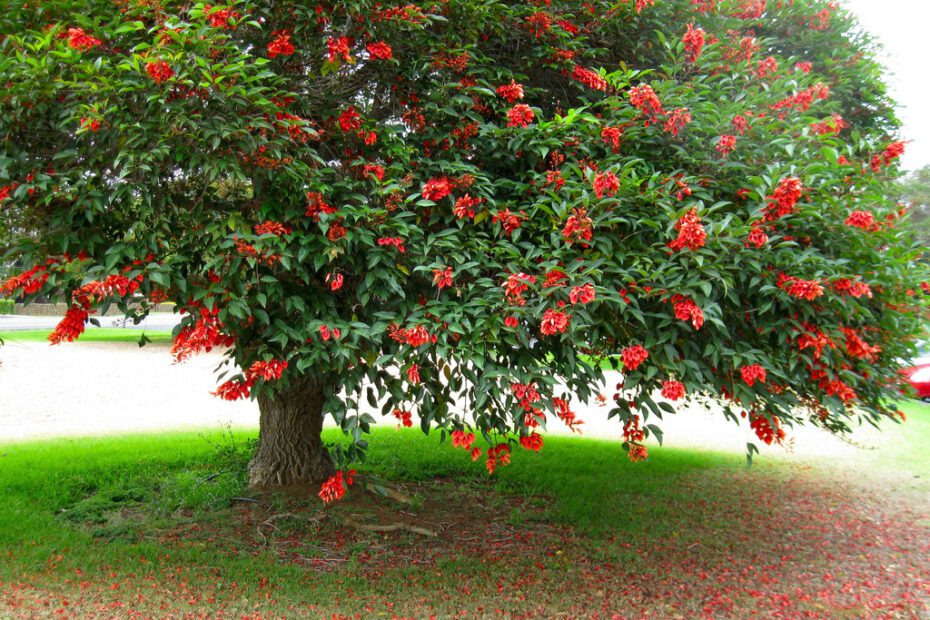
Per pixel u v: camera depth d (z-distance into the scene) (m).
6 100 2.51
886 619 3.37
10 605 3.03
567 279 2.71
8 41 2.66
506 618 3.20
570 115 3.08
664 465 6.50
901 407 10.72
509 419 3.53
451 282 2.74
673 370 2.84
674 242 2.70
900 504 5.55
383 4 3.05
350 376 2.90
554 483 5.57
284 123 2.64
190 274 2.83
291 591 3.37
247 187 3.18
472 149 3.36
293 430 4.87
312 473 4.89
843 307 2.93
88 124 2.39
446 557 3.96
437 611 3.24
